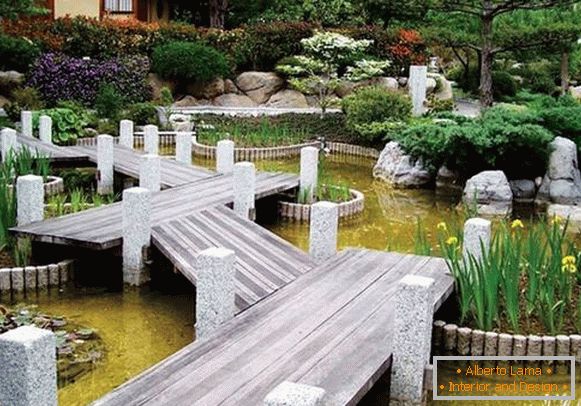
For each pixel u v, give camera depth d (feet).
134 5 76.18
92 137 49.08
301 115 58.13
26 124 43.75
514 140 36.50
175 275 23.71
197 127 54.24
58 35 61.41
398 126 48.85
